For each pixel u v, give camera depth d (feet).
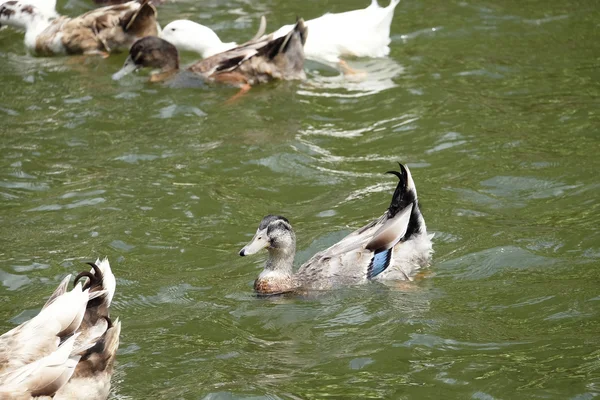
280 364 34.55
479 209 46.91
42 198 50.14
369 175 51.70
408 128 57.16
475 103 60.08
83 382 31.19
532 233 43.96
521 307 37.83
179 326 37.86
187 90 64.54
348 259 41.09
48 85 65.82
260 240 40.75
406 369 33.73
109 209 48.57
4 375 29.25
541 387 31.99
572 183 49.11
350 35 67.10
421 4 77.10
